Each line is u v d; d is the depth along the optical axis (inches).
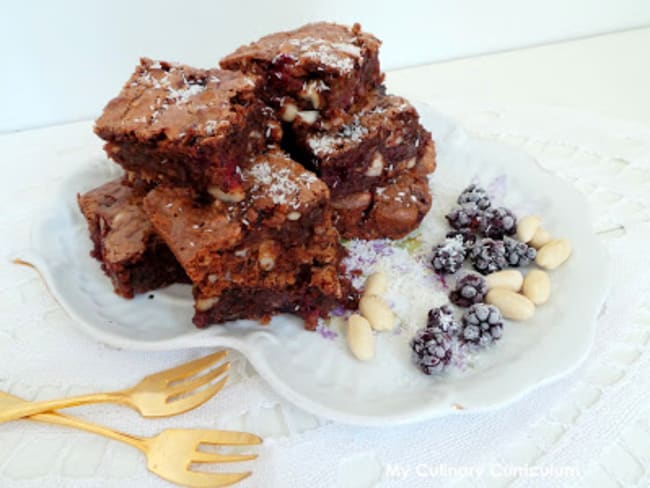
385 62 17.6
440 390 8.0
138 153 9.1
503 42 18.1
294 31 11.1
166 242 9.2
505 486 7.2
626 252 10.3
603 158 12.8
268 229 8.8
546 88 16.0
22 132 14.9
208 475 7.2
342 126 10.2
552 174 11.5
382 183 11.1
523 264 10.1
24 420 7.9
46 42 14.5
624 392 8.1
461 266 10.4
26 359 8.9
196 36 15.5
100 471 7.4
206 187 8.9
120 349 9.1
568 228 10.4
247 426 7.9
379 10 16.3
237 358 8.9
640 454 7.4
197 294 9.0
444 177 12.2
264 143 9.8
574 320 8.7
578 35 18.6
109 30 14.8
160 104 9.0
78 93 15.7
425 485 7.2
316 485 7.2
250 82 9.2
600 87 15.9
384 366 8.6
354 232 11.3
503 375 8.1
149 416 7.9
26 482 7.2
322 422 7.9
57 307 9.8
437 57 17.9
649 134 13.4
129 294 9.8
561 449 7.5
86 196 10.6
